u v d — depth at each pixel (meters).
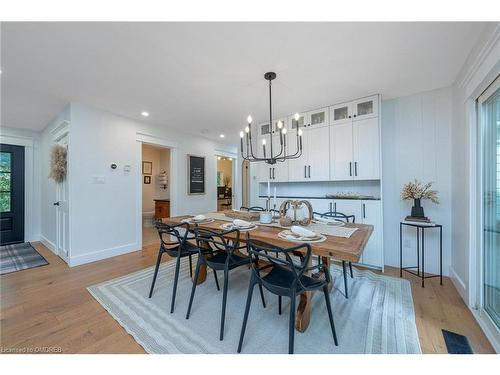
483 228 1.83
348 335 1.59
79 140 3.03
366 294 2.17
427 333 1.61
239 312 1.90
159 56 1.95
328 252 1.43
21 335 1.61
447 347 1.47
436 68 2.16
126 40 1.73
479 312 1.79
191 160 4.73
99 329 1.68
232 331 1.66
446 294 2.17
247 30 1.63
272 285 1.47
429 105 2.69
